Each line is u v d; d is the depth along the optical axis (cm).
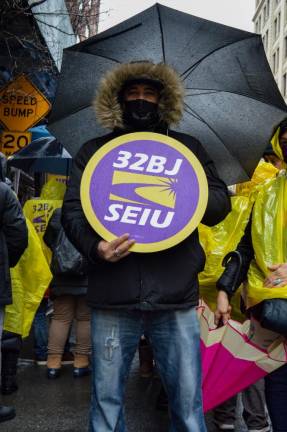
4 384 479
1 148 804
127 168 252
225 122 381
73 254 507
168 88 262
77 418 422
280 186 285
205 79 385
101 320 251
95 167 252
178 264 248
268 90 387
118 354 251
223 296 282
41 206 587
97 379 252
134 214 245
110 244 235
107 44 375
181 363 249
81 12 895
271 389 280
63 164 777
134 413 434
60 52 1095
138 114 262
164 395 438
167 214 245
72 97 372
